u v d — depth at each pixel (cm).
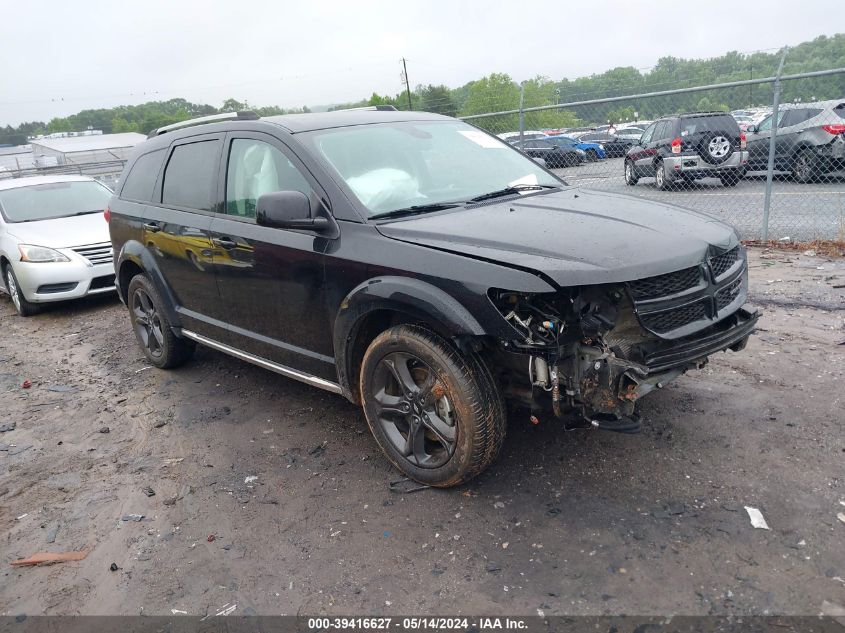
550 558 291
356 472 380
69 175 1000
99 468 420
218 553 321
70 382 586
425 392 338
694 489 328
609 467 354
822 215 989
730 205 1123
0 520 372
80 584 311
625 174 1252
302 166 390
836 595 255
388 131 434
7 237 841
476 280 302
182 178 493
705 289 323
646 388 308
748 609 253
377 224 355
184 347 556
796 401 403
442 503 339
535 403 317
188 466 409
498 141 489
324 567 303
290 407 478
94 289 827
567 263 294
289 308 402
